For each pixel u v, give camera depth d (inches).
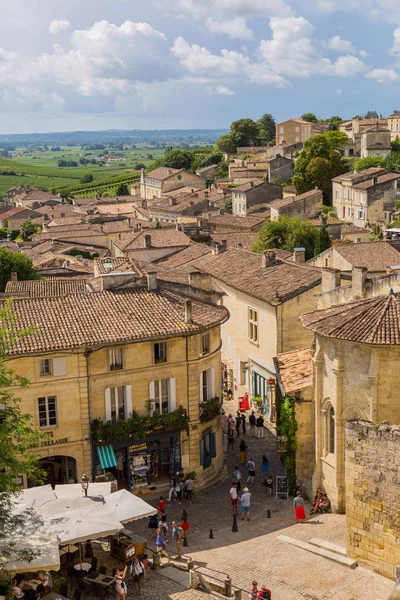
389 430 1162.0
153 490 1756.9
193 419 1802.4
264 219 5310.0
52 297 1803.6
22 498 1357.0
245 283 2411.4
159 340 1745.8
